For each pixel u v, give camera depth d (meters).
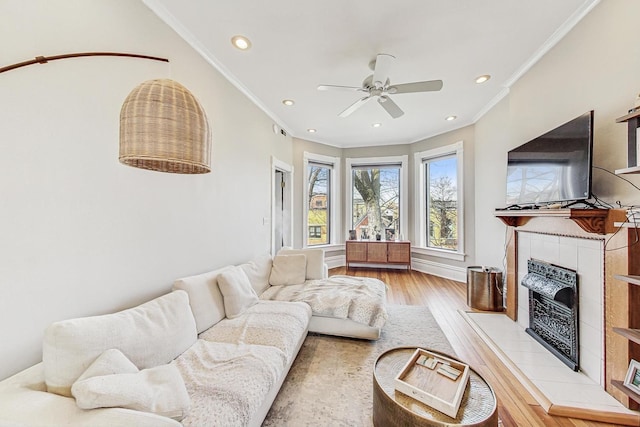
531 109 2.60
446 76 2.81
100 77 1.50
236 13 1.93
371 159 5.55
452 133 4.53
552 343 2.23
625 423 1.47
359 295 2.58
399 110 2.78
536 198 2.33
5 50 1.12
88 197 1.43
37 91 1.22
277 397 1.70
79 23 1.39
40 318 1.23
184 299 1.70
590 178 1.74
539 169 2.29
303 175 5.10
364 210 5.67
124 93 1.64
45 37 1.25
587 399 1.62
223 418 1.08
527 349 2.23
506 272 3.04
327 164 5.58
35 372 1.10
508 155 2.79
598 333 1.77
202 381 1.27
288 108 3.70
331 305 2.45
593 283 1.81
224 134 2.72
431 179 5.07
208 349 1.58
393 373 1.46
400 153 5.38
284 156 4.48
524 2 1.84
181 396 1.04
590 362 1.83
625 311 1.56
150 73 1.83
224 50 2.38
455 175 4.63
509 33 2.16
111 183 1.56
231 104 2.85
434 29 2.10
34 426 0.81
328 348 2.33
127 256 1.66
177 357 1.49
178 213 2.08
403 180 5.37
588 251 1.86
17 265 1.16
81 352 1.09
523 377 1.85
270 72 2.74
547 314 2.31
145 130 1.10
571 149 1.91
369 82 2.53
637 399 1.39
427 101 3.47
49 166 1.27
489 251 3.71
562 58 2.20
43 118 1.24
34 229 1.21
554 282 2.17
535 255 2.50
